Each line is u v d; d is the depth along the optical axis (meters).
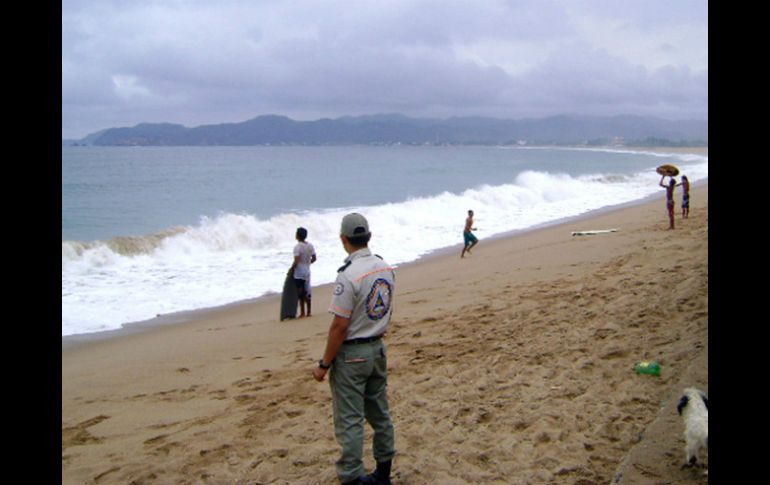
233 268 16.89
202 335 10.66
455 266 16.42
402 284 14.24
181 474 5.03
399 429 5.48
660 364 6.51
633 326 7.96
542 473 4.52
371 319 4.16
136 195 37.50
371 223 25.22
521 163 91.50
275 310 12.71
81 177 51.72
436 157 125.06
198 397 7.26
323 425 5.86
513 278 13.34
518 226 24.95
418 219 26.78
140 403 7.18
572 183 42.94
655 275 10.89
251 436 5.74
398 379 7.00
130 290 14.29
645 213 26.16
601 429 5.17
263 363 8.60
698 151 183.38
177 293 14.06
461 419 5.64
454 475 4.58
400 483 4.51
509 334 8.45
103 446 5.89
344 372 4.16
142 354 9.51
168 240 18.81
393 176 57.22
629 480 4.12
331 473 4.79
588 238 18.97
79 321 11.76
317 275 16.23
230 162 86.62
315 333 10.40
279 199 36.47
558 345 7.60
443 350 8.05
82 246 17.25
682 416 4.42
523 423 5.43
